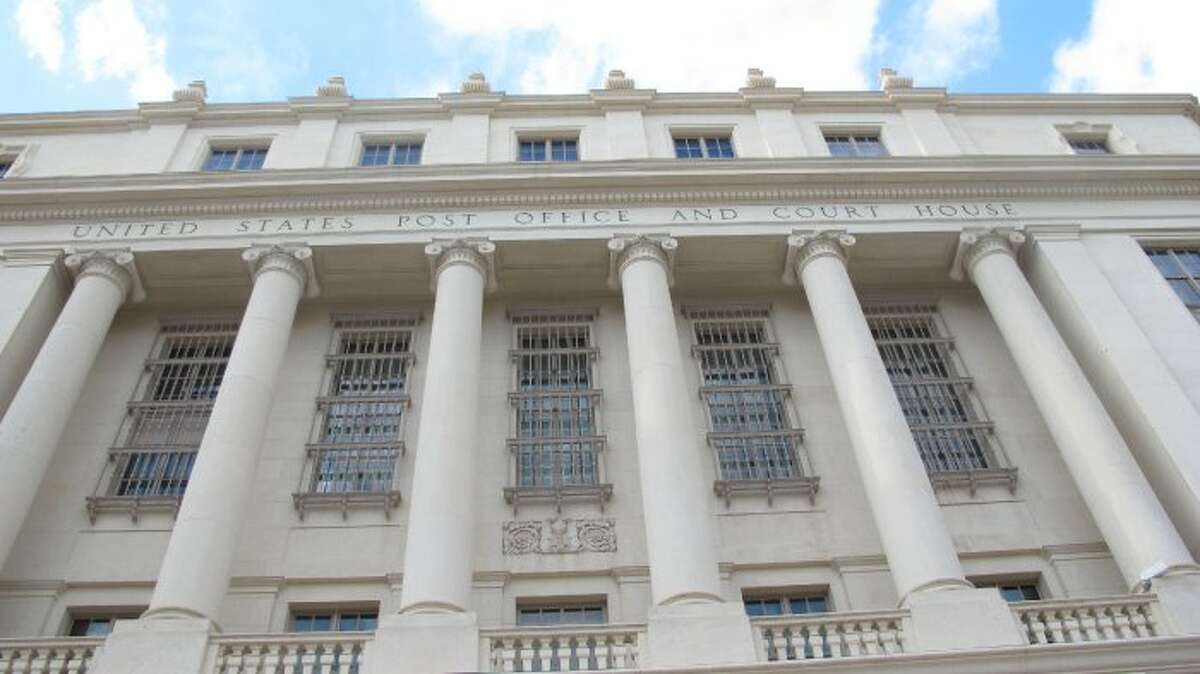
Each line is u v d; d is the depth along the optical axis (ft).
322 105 80.59
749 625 43.24
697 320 69.36
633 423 61.82
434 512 48.57
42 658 42.50
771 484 57.52
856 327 60.08
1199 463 52.75
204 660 42.19
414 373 65.00
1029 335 60.23
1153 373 57.82
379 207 68.90
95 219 68.08
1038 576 54.75
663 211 69.21
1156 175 72.54
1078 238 68.59
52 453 54.80
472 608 51.62
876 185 70.85
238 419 53.57
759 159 70.64
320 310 69.46
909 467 51.29
